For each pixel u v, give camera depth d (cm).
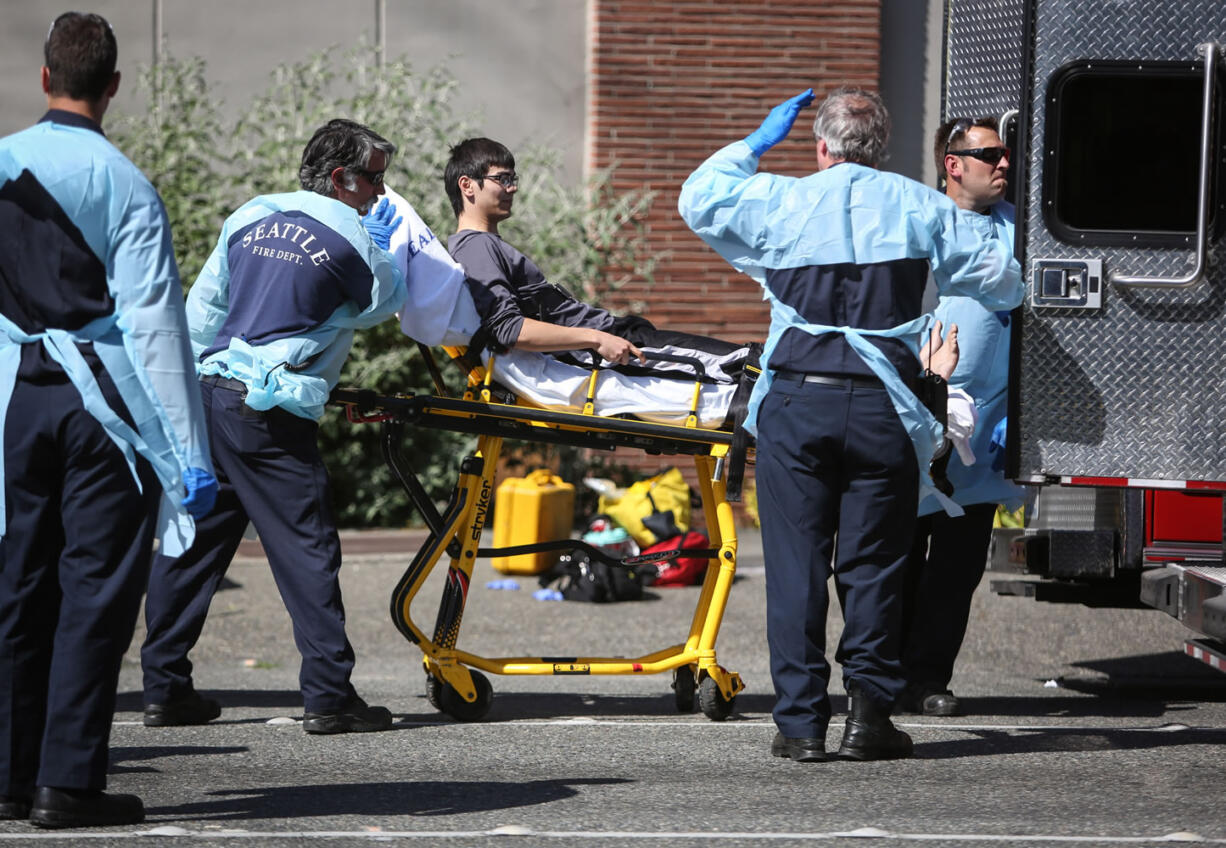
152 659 2178
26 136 1488
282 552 2100
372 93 4378
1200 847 1486
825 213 1895
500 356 2253
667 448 2253
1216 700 2541
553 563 3622
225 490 2173
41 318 1485
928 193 1923
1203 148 2077
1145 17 2144
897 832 1549
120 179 1479
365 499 4175
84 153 1479
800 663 1933
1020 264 2119
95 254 1484
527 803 1686
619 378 2244
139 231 1477
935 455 2045
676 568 3606
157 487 1522
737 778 1836
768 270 1936
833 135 1931
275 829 1542
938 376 1966
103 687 1513
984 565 2381
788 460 1905
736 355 2236
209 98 4569
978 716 2341
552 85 4688
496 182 2306
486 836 1522
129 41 4556
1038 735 2158
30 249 1479
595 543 3500
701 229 1953
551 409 2248
